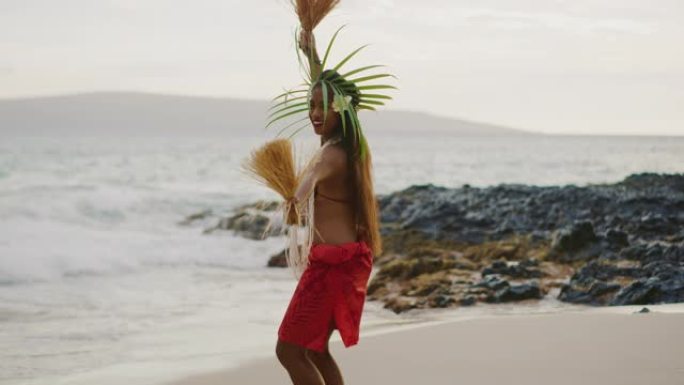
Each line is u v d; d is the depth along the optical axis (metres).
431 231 15.79
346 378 5.13
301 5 4.06
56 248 13.66
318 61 4.07
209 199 26.48
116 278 11.79
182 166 48.09
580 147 119.75
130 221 20.77
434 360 5.51
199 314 8.73
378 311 9.22
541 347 5.75
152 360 6.25
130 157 57.28
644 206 17.41
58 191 23.61
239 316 8.59
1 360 6.44
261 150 3.83
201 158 58.91
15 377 5.86
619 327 6.34
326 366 4.00
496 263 11.00
